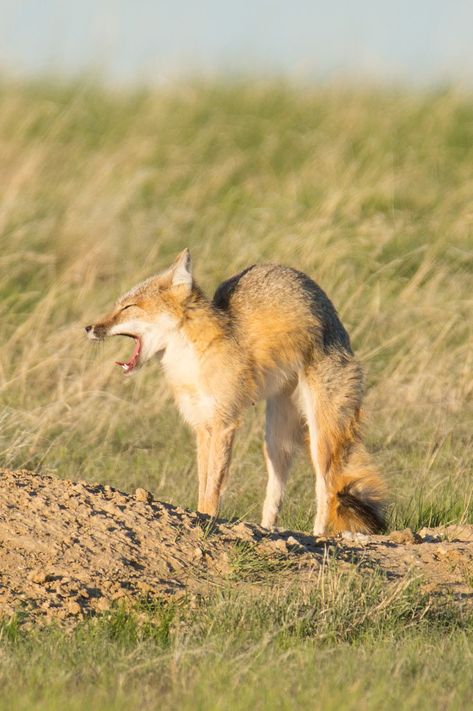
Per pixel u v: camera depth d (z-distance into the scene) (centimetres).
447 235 1917
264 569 860
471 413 1454
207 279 1748
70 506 902
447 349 1584
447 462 1316
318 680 651
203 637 741
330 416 1105
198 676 655
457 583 875
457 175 2202
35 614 774
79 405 1420
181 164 2220
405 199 2061
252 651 690
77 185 2077
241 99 2523
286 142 2341
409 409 1452
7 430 1334
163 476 1243
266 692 628
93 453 1324
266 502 1125
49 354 1526
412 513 1141
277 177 2212
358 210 1984
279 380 1109
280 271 1127
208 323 1088
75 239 1842
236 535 916
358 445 1123
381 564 905
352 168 2152
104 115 2455
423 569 902
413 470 1286
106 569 839
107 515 899
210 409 1096
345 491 1079
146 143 2281
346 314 1661
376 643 733
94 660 684
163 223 1933
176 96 2505
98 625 748
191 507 1170
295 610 778
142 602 800
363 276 1772
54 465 1281
